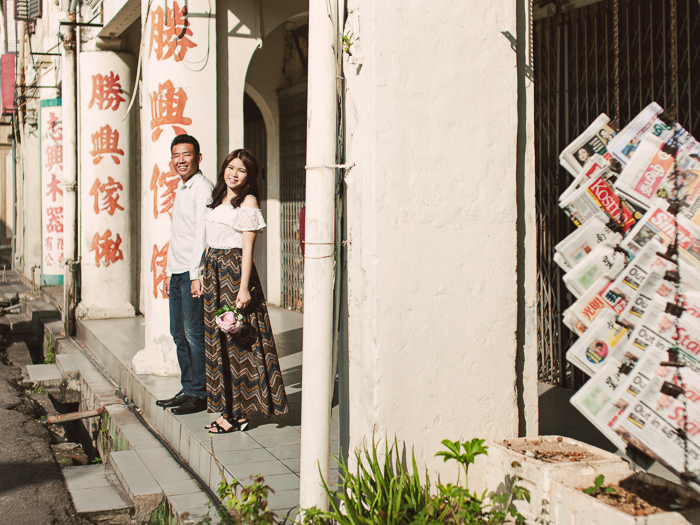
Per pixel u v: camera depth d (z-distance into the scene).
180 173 4.85
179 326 5.03
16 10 14.11
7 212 25.66
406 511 2.82
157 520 3.89
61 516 3.94
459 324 3.16
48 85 13.16
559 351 5.52
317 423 3.05
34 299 12.98
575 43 5.29
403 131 3.04
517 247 3.37
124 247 9.59
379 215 3.01
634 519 2.36
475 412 3.21
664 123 2.51
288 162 10.12
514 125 3.25
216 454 4.06
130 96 9.47
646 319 2.42
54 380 7.38
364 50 3.04
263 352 4.46
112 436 5.55
